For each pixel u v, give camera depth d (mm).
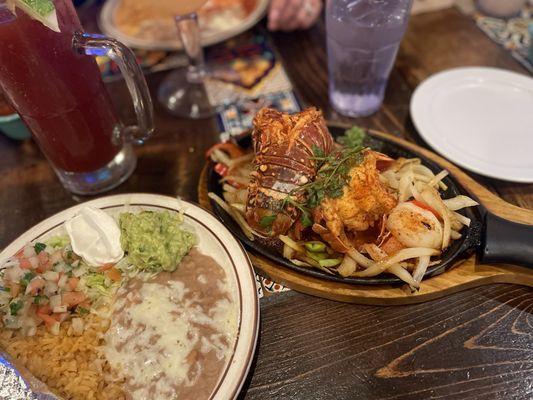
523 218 338
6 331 297
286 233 335
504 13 559
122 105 478
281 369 282
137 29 551
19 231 378
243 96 488
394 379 273
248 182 368
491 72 457
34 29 289
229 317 289
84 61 333
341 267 310
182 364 270
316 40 557
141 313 293
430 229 308
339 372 278
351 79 432
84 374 273
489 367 273
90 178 389
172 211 343
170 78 521
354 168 315
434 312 302
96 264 322
